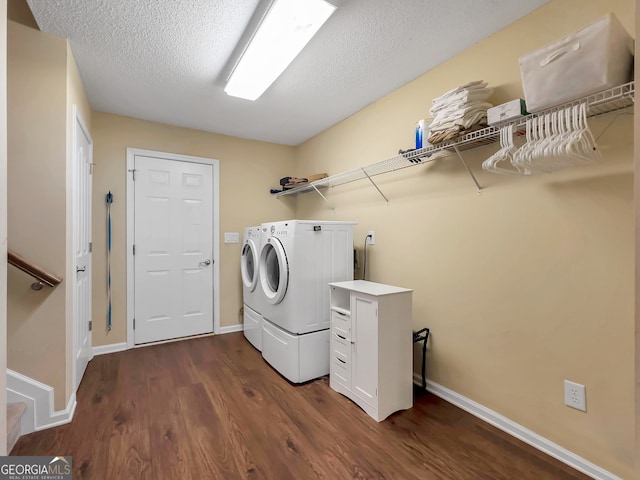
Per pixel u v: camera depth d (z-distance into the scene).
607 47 1.14
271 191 3.81
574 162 1.40
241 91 2.40
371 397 1.89
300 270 2.33
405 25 1.77
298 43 1.83
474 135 1.69
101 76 2.31
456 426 1.80
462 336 2.02
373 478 1.40
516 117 1.48
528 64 1.35
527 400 1.68
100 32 1.82
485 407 1.88
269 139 3.78
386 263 2.62
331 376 2.25
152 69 2.22
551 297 1.58
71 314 1.90
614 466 1.37
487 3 1.61
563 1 1.54
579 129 1.27
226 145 3.61
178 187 3.31
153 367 2.59
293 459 1.52
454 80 2.06
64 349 1.81
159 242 3.20
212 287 3.50
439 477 1.41
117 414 1.89
